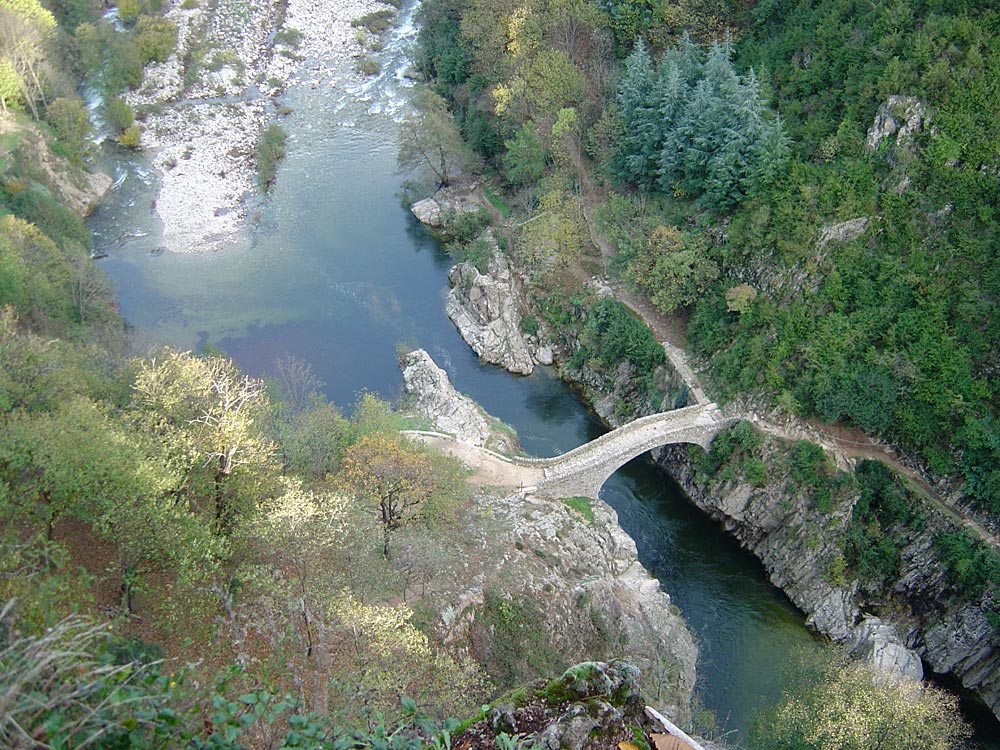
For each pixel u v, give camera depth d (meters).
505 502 63.78
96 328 79.69
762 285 75.12
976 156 67.81
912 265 68.44
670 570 69.38
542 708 22.67
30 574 29.05
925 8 74.94
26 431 37.34
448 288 95.38
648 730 23.77
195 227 102.31
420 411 76.31
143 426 43.16
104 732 16.58
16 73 101.38
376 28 145.88
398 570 46.34
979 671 60.62
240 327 87.94
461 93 111.50
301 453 54.00
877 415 67.38
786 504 68.88
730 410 73.06
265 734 21.97
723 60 78.44
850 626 63.97
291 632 34.28
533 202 94.69
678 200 84.56
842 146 74.25
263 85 131.62
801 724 47.72
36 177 96.50
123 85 123.94
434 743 21.00
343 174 113.06
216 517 43.12
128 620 35.31
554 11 96.75
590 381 84.94
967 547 61.81
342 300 93.06
